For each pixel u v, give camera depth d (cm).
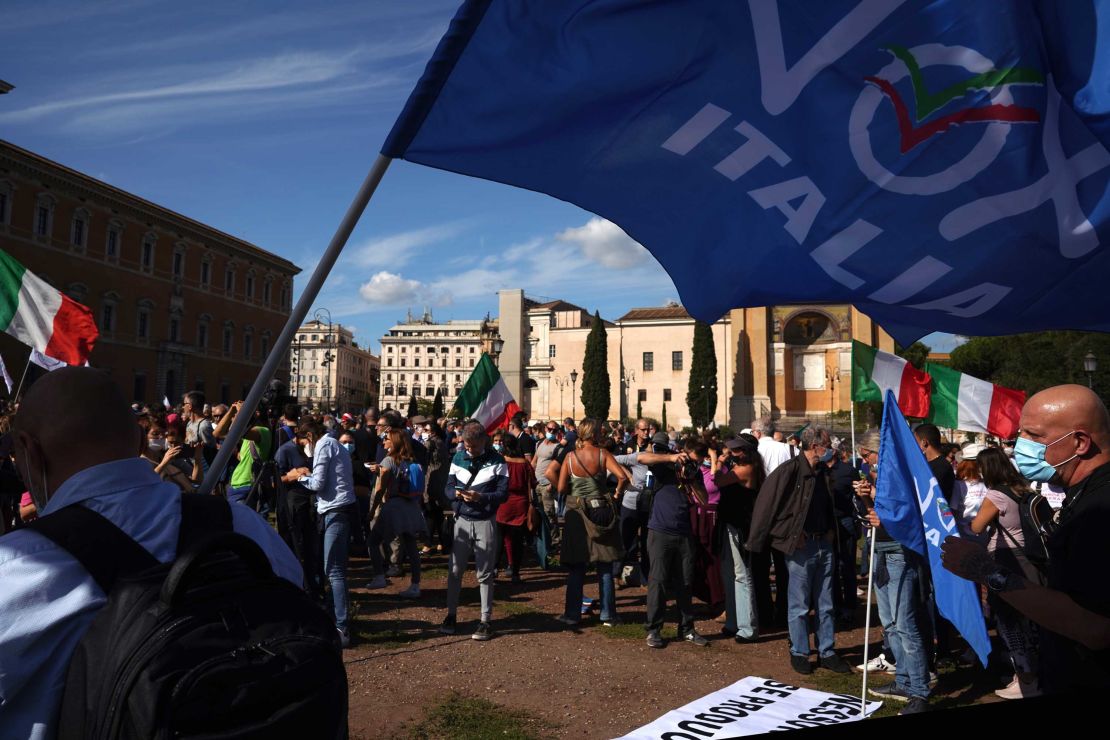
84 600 133
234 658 120
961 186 235
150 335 5897
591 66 237
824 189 244
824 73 238
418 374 14975
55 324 698
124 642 123
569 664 614
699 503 736
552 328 7756
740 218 251
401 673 581
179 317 6197
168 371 6075
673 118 244
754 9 237
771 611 774
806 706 377
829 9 234
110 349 5497
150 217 5900
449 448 1468
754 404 5838
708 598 739
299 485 728
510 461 949
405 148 226
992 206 235
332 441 664
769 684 407
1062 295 240
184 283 6272
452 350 14938
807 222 248
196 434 955
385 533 861
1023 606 204
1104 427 229
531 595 888
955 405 869
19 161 4744
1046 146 229
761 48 238
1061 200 230
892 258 245
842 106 239
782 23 237
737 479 723
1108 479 207
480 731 472
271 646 125
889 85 235
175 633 123
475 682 564
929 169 236
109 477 151
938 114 233
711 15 238
